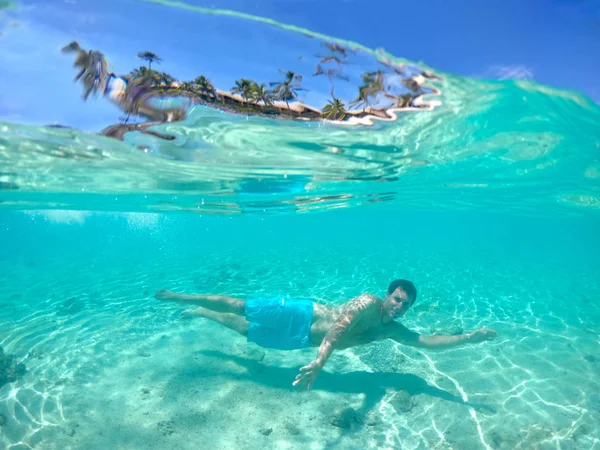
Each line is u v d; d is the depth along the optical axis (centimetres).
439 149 338
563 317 424
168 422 215
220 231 3953
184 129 261
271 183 477
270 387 252
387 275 656
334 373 270
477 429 213
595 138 309
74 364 281
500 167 418
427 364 285
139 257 935
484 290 564
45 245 1551
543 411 230
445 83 212
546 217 1134
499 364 288
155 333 342
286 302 248
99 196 566
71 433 205
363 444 203
